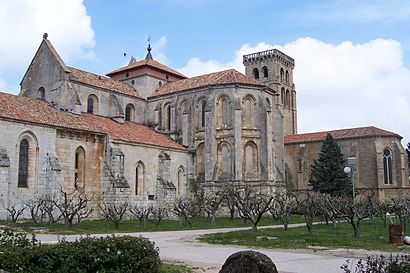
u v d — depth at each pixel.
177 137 70.81
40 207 45.06
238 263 11.34
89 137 54.25
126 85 76.38
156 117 74.06
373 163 83.56
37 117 49.25
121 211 46.72
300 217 61.31
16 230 34.84
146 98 76.19
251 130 67.00
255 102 68.12
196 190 65.31
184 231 40.47
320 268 19.02
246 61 113.25
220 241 30.69
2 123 44.75
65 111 57.91
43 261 14.75
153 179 61.16
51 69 61.94
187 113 69.69
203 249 26.48
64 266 14.66
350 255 23.61
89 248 15.21
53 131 49.81
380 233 36.34
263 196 57.25
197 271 18.34
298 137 93.94
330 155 78.12
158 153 62.59
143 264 16.02
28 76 64.69
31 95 63.94
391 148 84.50
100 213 54.12
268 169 65.88
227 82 66.94
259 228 43.31
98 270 15.03
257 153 66.94
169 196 60.72
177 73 83.38
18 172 46.03
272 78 108.56
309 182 82.31
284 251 25.58
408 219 51.34
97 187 54.66
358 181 84.44
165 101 73.88
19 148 46.50
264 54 110.25
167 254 24.03
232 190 55.88
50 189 48.09
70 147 51.97
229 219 57.41
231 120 66.12
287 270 18.47
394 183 83.38
